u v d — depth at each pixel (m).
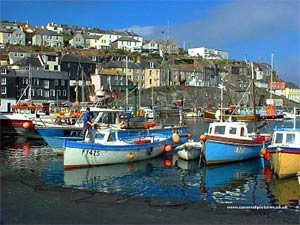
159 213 9.82
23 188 12.62
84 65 95.19
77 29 144.88
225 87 108.81
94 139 21.44
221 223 9.09
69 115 34.69
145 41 147.50
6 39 116.12
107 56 108.50
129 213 9.80
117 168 20.91
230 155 22.53
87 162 20.36
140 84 96.50
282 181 17.92
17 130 34.31
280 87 124.94
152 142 23.69
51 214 9.66
